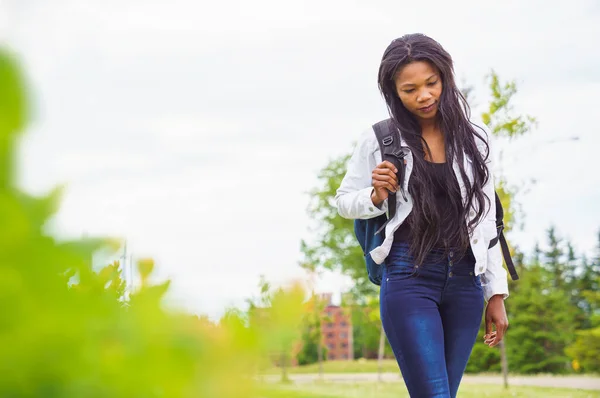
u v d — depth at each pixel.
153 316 0.34
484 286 2.87
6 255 0.31
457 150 2.60
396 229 2.68
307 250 27.09
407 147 2.65
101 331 0.32
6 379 0.30
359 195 2.67
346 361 46.62
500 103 15.74
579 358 28.73
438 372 2.60
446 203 2.65
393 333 2.67
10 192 0.31
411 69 2.60
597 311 31.48
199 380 0.34
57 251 0.32
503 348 18.39
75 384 0.31
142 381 0.32
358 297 29.02
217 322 0.35
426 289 2.66
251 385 0.35
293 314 0.36
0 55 0.30
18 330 0.30
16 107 0.30
